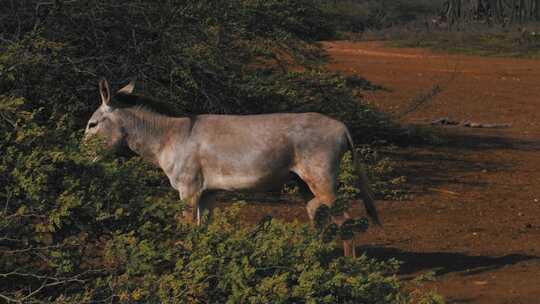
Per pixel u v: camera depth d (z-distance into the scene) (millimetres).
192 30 28094
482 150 35406
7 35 25406
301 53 33375
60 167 12891
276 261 12242
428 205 25891
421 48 89188
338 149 17719
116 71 26438
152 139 18031
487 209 25734
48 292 12344
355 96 32812
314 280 11836
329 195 17625
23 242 12055
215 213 13172
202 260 11664
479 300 16672
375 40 98312
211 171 17844
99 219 12133
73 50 25062
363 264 12742
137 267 11797
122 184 12992
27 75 22891
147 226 12531
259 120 17844
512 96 53000
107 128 17922
